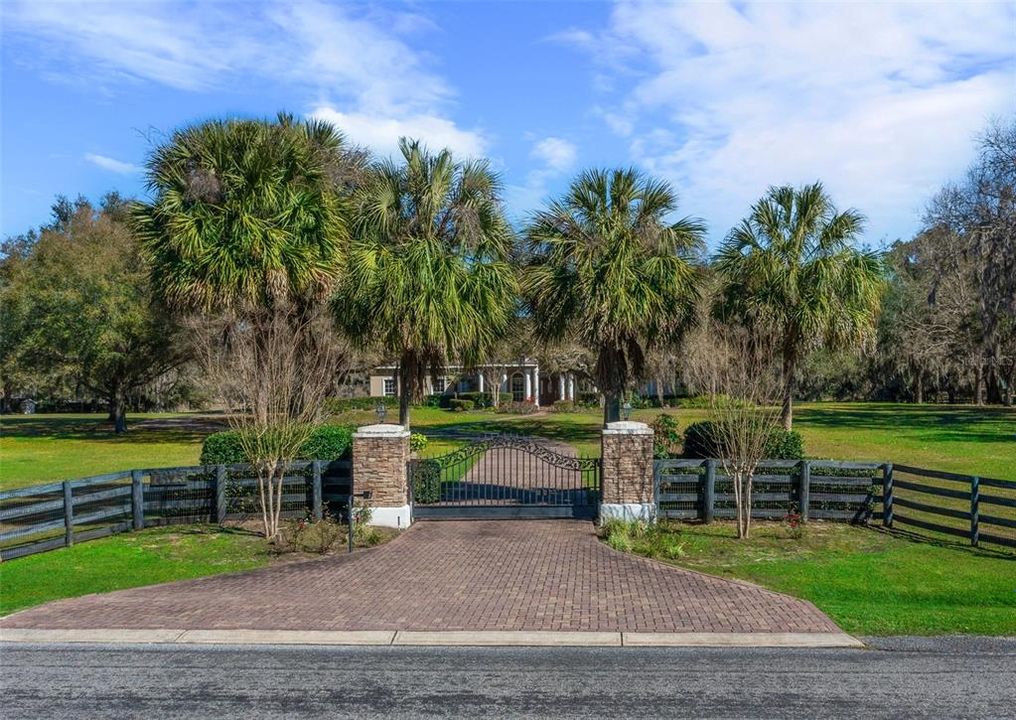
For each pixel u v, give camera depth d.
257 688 6.93
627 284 17.09
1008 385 50.41
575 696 6.69
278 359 14.41
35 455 26.94
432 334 17.34
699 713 6.30
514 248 19.08
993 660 7.59
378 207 17.98
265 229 18.81
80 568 11.68
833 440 28.25
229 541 13.34
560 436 33.19
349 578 10.85
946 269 38.84
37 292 34.91
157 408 65.25
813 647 8.00
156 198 20.31
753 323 21.38
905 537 13.45
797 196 21.95
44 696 6.77
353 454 14.30
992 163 34.28
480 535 13.52
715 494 14.66
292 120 22.70
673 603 9.55
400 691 6.84
